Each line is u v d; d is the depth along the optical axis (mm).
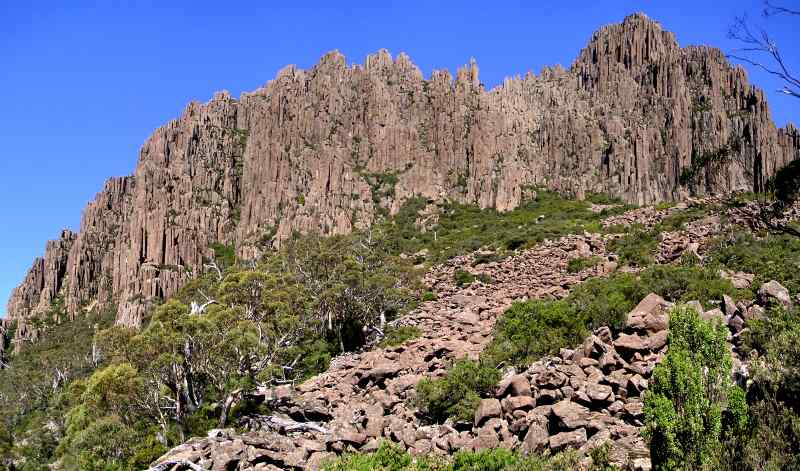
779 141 138250
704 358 16750
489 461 18703
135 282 143375
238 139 189375
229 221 166500
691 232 53812
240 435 26953
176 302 39125
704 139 152250
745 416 16031
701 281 33500
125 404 36844
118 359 38812
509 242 80625
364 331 54125
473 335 35938
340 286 56156
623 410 19266
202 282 101125
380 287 58438
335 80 189250
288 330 49188
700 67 173250
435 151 171750
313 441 24469
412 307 58844
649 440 16266
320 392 33781
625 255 53344
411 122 178500
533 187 160250
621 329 27625
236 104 199875
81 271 179000
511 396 22797
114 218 197000
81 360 98750
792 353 17844
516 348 28625
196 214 162000
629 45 190750
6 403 90500
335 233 134125
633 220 77938
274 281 55531
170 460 24453
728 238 45562
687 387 15945
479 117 172500
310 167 165250
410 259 95688
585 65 197375
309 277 66062
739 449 15430
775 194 26312
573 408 19594
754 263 38469
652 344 23094
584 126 172375
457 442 21234
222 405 35500
